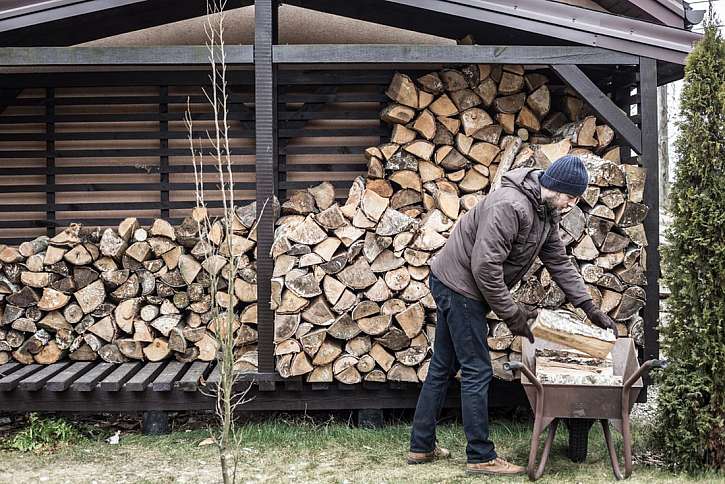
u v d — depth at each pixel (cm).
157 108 534
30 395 407
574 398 326
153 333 455
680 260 344
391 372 410
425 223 414
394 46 401
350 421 438
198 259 456
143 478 344
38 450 390
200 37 525
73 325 453
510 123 486
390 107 477
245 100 527
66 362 455
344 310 405
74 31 459
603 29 411
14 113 532
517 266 337
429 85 475
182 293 453
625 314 412
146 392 415
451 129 479
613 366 341
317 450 387
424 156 472
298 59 400
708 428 329
